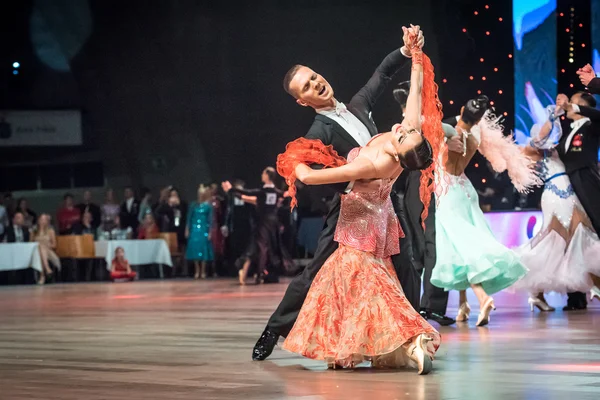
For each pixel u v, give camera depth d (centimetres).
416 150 409
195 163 2142
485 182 1516
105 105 2173
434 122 453
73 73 2172
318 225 1742
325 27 2031
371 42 1992
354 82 2014
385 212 439
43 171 2158
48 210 2156
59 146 2159
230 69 2117
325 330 430
